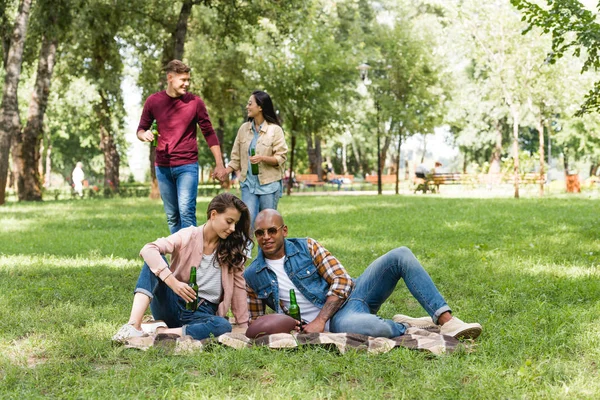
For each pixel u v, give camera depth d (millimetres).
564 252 10617
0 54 30312
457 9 29609
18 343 5273
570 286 7461
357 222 16344
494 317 5980
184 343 4879
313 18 32938
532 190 37969
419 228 14656
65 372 4348
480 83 44906
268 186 9055
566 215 17547
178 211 8539
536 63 28750
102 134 40750
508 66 29016
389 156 73188
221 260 5406
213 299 5492
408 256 5242
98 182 80125
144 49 34000
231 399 3855
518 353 4699
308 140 54094
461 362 4484
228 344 4910
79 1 26375
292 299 5277
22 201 29219
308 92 32281
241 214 5391
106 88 34000
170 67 8156
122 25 29750
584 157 57344
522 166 40344
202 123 8422
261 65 32250
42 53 29656
